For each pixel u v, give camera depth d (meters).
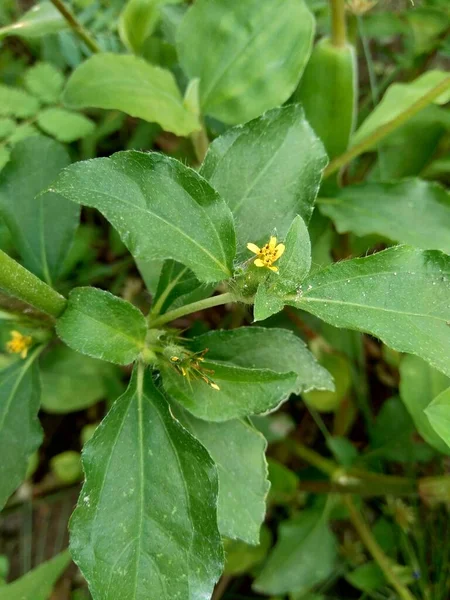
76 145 0.23
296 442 0.22
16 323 0.13
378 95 0.24
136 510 0.11
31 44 0.24
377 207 0.17
